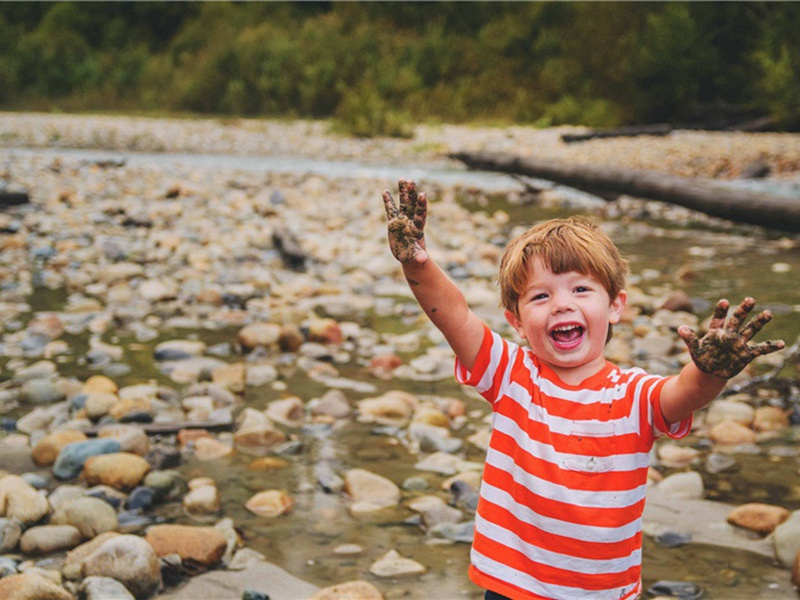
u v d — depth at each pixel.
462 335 1.92
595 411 1.83
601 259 1.88
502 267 2.01
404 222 1.88
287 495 3.01
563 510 1.80
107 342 4.91
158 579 2.46
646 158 13.99
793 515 2.70
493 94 23.06
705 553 2.63
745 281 6.41
